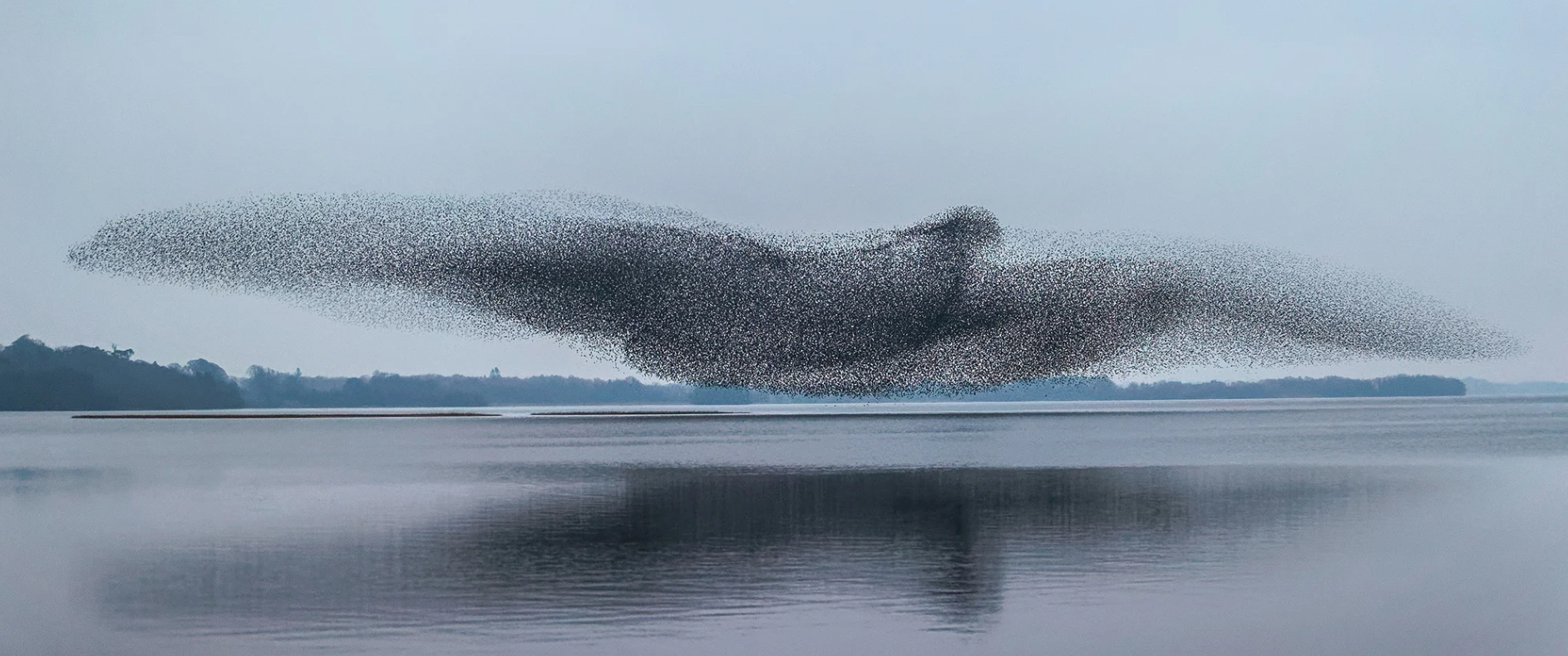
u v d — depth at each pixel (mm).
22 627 13367
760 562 17047
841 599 14664
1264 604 14398
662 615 13773
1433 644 12523
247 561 17297
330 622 13492
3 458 36438
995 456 36719
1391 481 28094
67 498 25422
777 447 40938
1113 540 18938
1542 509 22703
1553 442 42406
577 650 12258
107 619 13688
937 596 14781
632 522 21219
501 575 16141
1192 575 16047
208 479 29422
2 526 21125
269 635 12922
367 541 19109
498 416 73750
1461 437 46031
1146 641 12617
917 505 23578
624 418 70562
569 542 18938
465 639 12719
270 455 37500
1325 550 18047
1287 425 58156
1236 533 19688
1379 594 14836
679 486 27406
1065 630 13094
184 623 13500
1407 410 84312
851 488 26766
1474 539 19094
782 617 13719
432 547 18469
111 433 51594
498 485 27750
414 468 32250
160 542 19172
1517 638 12812
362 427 57594
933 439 45594
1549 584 15531
